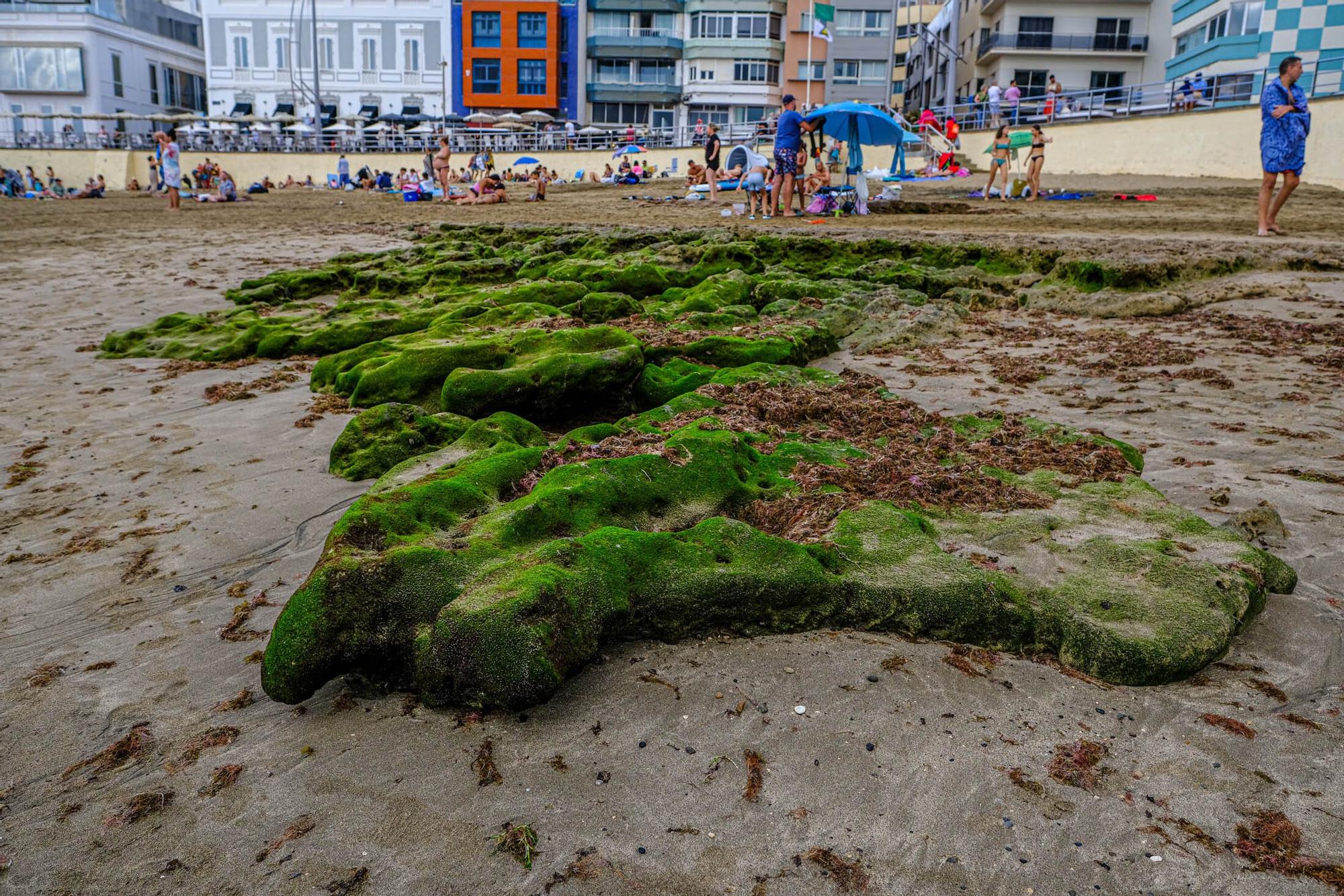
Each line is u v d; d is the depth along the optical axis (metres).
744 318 8.16
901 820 2.49
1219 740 2.78
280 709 3.06
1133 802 2.54
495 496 4.01
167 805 2.62
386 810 2.56
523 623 2.92
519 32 61.22
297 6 60.53
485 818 2.52
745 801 2.56
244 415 6.31
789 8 62.66
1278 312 8.78
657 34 63.72
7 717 3.06
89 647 3.48
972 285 10.73
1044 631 3.25
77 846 2.49
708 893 2.27
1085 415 5.88
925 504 4.11
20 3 58.22
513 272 11.59
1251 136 27.48
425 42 61.47
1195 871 2.32
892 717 2.88
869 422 5.38
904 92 73.94
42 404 6.72
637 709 2.94
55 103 60.00
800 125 18.94
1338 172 24.25
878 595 3.32
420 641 3.03
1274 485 4.52
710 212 21.39
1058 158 33.97
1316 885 2.27
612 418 5.89
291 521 4.54
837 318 8.59
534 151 45.38
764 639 3.30
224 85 61.62
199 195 34.38
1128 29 49.75
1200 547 3.63
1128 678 3.04
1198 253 10.85
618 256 12.02
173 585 3.94
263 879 2.35
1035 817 2.50
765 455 4.57
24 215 25.58
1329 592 3.56
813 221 17.94
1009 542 3.76
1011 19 50.06
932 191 26.84
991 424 5.37
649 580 3.32
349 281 11.98
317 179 48.00
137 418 6.32
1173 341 7.82
